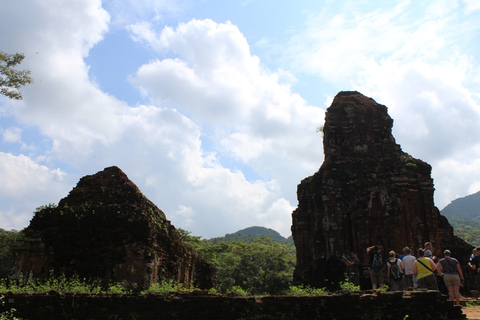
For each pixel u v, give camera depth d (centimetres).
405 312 1134
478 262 1536
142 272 1661
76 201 1880
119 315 1095
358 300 1129
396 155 2966
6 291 1152
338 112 3256
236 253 5900
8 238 5400
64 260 1694
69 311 1103
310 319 1085
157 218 1998
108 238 1714
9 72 1848
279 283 5353
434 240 2700
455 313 1154
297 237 3183
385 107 3266
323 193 2825
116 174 1989
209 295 1115
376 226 2642
